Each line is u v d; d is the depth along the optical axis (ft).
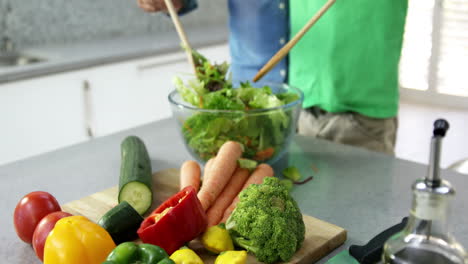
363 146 4.83
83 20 9.41
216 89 3.93
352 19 4.45
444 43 9.57
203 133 3.56
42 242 2.56
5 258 2.70
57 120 7.39
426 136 9.73
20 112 6.92
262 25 5.02
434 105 10.27
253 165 3.38
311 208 3.22
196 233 2.64
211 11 11.62
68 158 4.19
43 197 2.85
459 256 1.99
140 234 2.57
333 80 4.69
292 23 4.92
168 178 3.70
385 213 3.13
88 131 7.84
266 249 2.48
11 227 3.04
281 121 3.58
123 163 3.43
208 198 3.04
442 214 1.98
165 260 2.20
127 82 8.11
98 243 2.40
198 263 2.33
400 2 4.38
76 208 3.20
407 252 2.05
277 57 3.86
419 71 10.11
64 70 7.25
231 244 2.61
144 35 10.16
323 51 4.67
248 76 5.32
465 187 3.46
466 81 9.63
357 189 3.49
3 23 8.41
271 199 2.59
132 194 3.15
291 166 3.82
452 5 9.19
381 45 4.49
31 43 8.85
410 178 3.67
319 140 4.56
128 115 8.30
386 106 4.73
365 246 2.57
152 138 4.66
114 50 8.25
